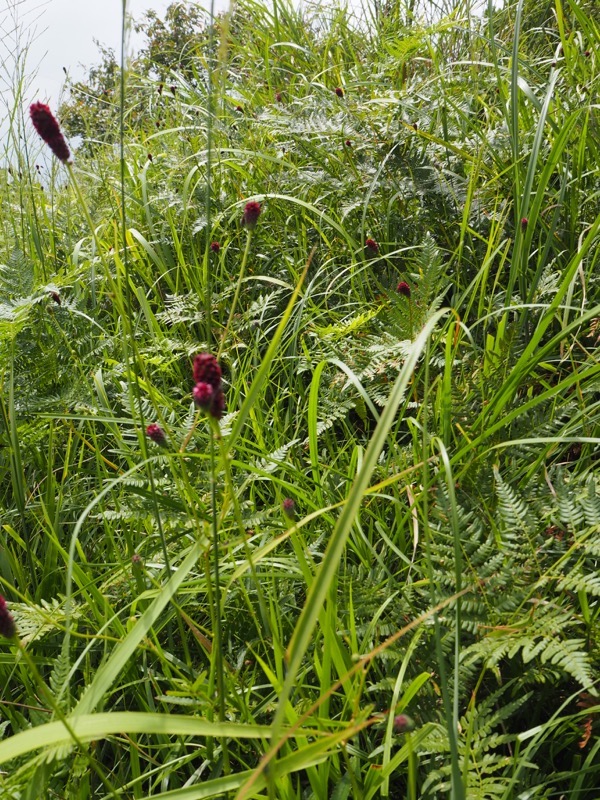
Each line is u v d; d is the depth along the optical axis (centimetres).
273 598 167
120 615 185
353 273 265
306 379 275
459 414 199
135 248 345
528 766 127
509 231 280
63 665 139
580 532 153
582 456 196
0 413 241
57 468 250
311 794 140
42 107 137
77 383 250
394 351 214
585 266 256
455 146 302
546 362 238
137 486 192
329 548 85
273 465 205
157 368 279
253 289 317
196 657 180
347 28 495
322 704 135
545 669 142
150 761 152
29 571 204
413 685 128
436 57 379
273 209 339
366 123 334
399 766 143
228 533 184
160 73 526
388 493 202
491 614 146
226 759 128
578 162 275
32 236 367
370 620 165
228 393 258
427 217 300
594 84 315
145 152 449
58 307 275
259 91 475
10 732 169
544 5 480
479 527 164
